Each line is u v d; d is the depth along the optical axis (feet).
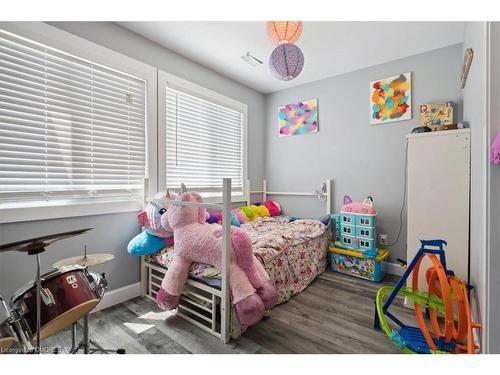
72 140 5.79
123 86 6.72
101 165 6.31
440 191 5.82
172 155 8.02
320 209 10.30
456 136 5.62
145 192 6.90
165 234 6.22
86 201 6.03
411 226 6.19
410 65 8.14
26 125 5.13
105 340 4.91
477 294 4.69
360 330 5.24
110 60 6.32
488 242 3.41
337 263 8.71
